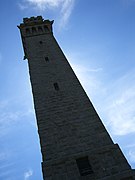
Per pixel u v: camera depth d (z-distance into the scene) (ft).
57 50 119.14
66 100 87.20
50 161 66.18
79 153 68.28
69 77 98.68
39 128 77.10
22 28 145.07
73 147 70.64
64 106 84.74
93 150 68.95
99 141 72.13
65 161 66.18
